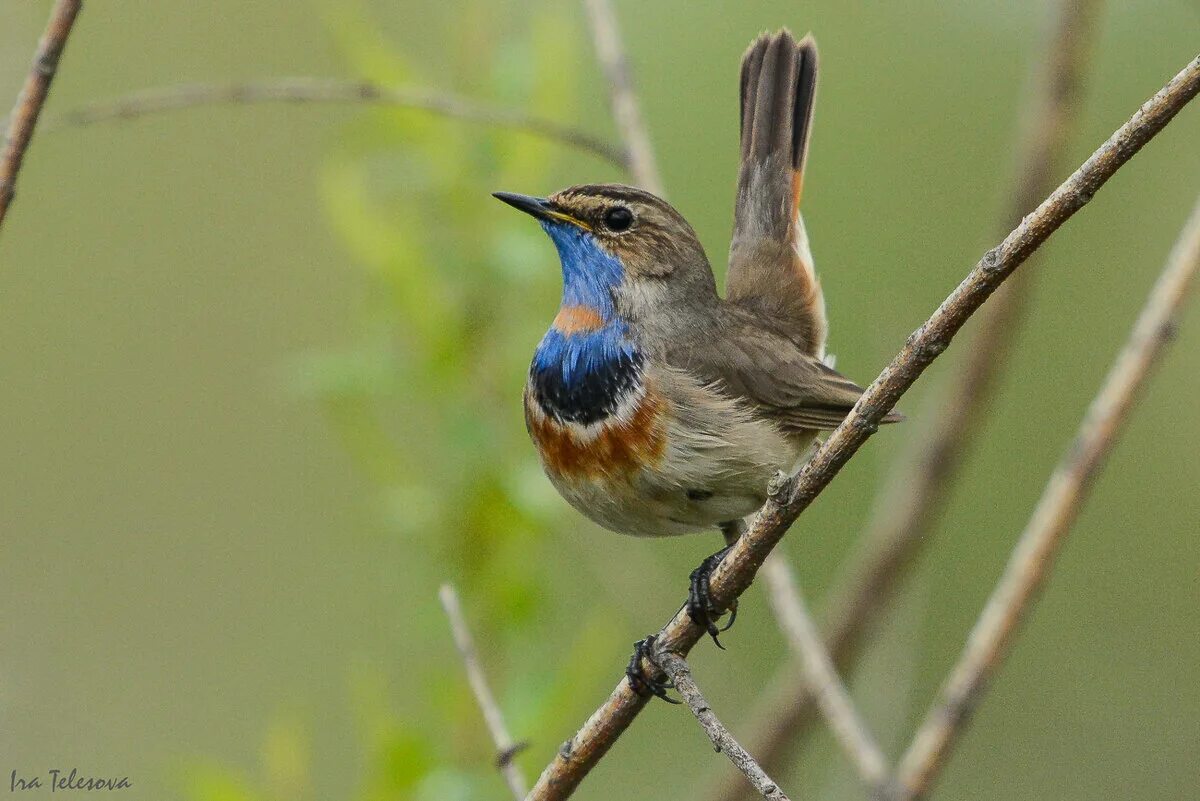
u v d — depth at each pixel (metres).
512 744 7.88
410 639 12.07
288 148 14.96
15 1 10.60
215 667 14.20
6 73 10.41
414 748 9.38
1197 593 14.75
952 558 15.15
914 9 15.05
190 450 14.88
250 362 14.90
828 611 12.45
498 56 10.71
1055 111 10.98
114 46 14.68
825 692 8.81
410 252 10.29
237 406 14.88
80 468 14.80
